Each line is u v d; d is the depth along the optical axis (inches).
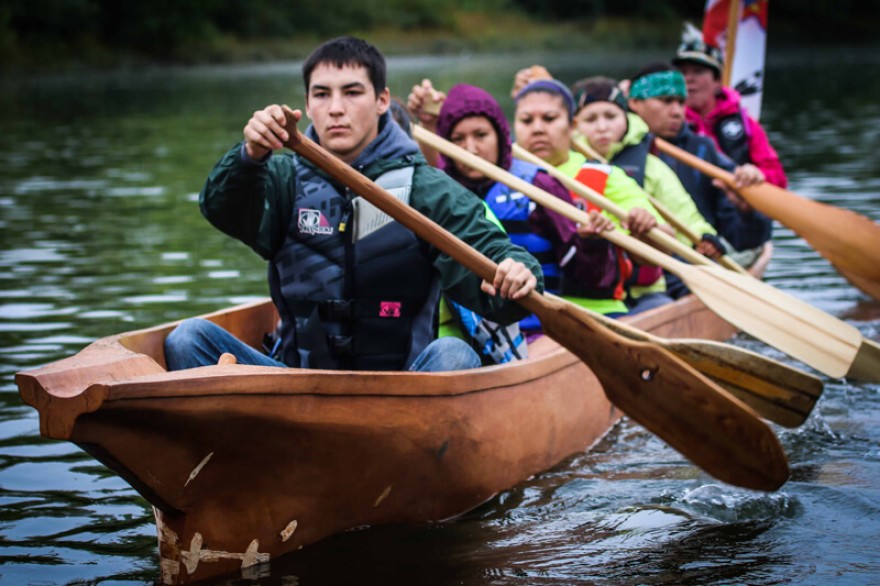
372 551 167.3
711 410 184.4
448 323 221.0
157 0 1827.0
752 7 460.1
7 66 1617.9
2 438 218.4
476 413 184.4
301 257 189.6
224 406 147.2
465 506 185.8
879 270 303.7
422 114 285.1
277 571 160.1
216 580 157.4
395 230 187.2
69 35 1754.4
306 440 158.9
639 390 188.1
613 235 245.0
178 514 154.1
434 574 159.5
